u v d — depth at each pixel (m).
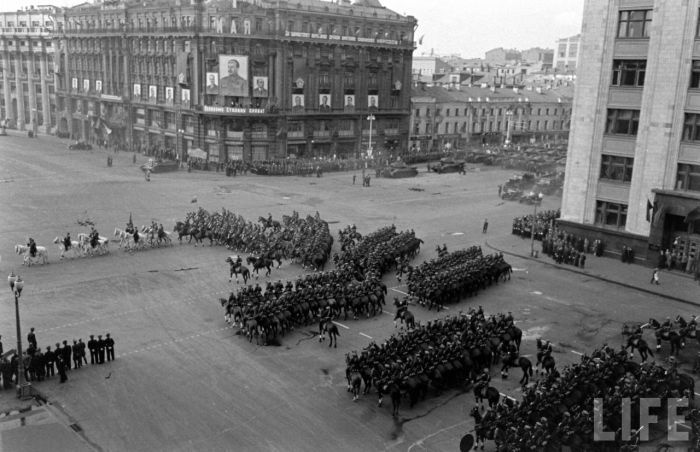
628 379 27.33
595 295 47.41
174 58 111.94
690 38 51.31
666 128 53.25
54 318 37.84
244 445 25.27
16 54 159.62
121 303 41.03
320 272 47.06
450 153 130.50
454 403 29.72
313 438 26.02
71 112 146.25
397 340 32.12
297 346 35.47
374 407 28.95
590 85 57.81
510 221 72.88
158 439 25.45
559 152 127.81
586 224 59.78
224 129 104.94
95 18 132.38
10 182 85.12
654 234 54.53
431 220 72.12
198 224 58.06
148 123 122.12
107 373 31.27
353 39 113.81
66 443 24.89
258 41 103.62
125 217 66.25
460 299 45.03
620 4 55.22
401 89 124.75
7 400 28.41
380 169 104.75
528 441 23.50
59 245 52.28
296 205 77.06
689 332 36.19
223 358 33.41
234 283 46.16
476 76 186.12
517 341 34.66
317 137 113.69
